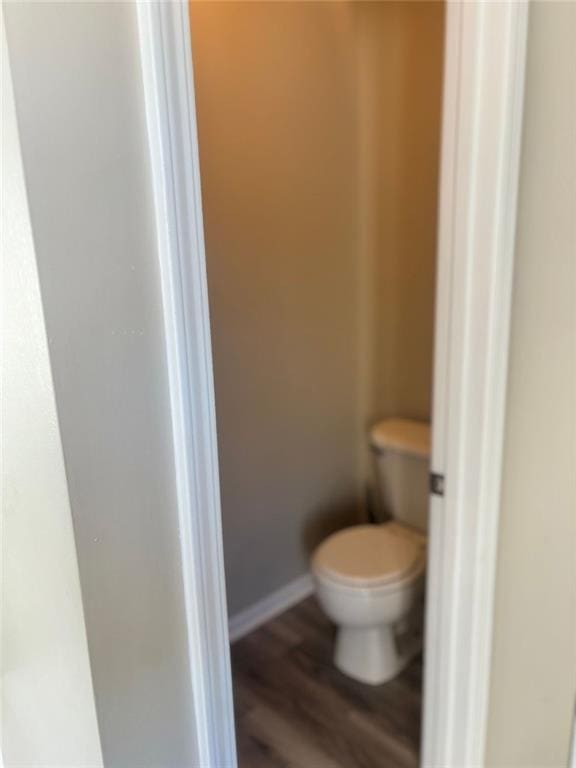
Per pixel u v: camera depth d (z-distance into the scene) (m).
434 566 1.57
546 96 1.25
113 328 0.80
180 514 0.92
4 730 1.17
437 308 1.45
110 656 0.87
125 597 0.87
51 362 0.75
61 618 0.87
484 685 1.58
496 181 1.29
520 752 1.57
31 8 0.67
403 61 2.39
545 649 1.46
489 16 1.23
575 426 1.32
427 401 2.63
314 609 2.65
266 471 2.46
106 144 0.75
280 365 2.41
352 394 2.75
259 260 2.26
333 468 2.73
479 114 1.28
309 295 2.46
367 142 2.54
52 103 0.70
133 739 0.92
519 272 1.36
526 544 1.45
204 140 2.02
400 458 2.46
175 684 0.96
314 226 2.43
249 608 2.52
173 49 0.78
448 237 1.39
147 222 0.81
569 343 1.30
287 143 2.27
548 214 1.29
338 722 2.07
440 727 1.64
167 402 0.87
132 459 0.85
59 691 0.94
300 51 2.23
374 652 2.23
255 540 2.48
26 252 0.73
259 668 2.32
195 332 0.88
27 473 0.85
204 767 1.03
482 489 1.45
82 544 0.81
